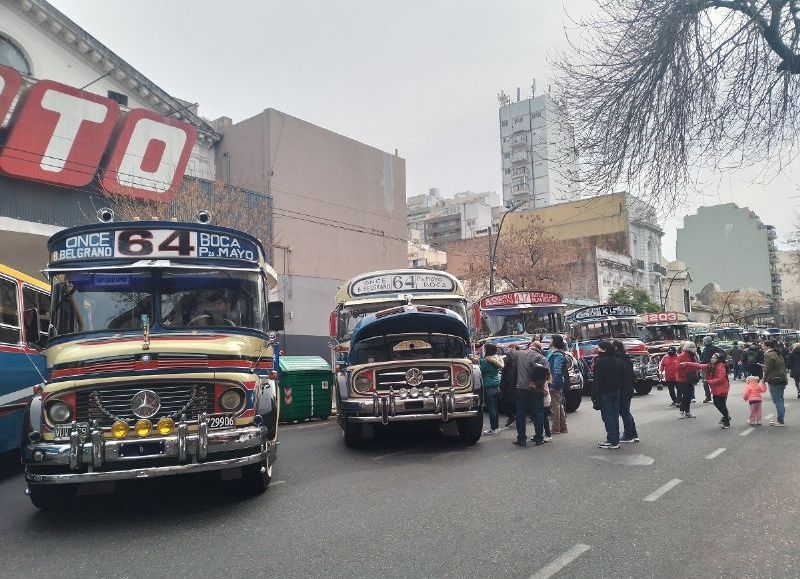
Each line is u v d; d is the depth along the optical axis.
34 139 19.05
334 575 4.62
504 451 10.07
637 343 22.64
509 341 17.14
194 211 22.28
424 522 5.97
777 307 107.38
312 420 16.67
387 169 37.72
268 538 5.56
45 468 5.93
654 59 9.38
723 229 110.31
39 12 22.69
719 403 12.77
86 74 24.86
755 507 6.37
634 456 9.40
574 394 16.44
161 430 6.05
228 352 6.55
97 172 20.70
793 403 18.33
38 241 19.95
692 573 4.55
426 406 10.02
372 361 10.71
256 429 6.36
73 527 6.12
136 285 7.16
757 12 8.90
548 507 6.44
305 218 31.88
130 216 20.66
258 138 30.78
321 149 33.31
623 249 62.50
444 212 113.31
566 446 10.47
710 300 97.38
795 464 8.64
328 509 6.54
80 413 6.11
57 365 6.20
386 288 13.59
